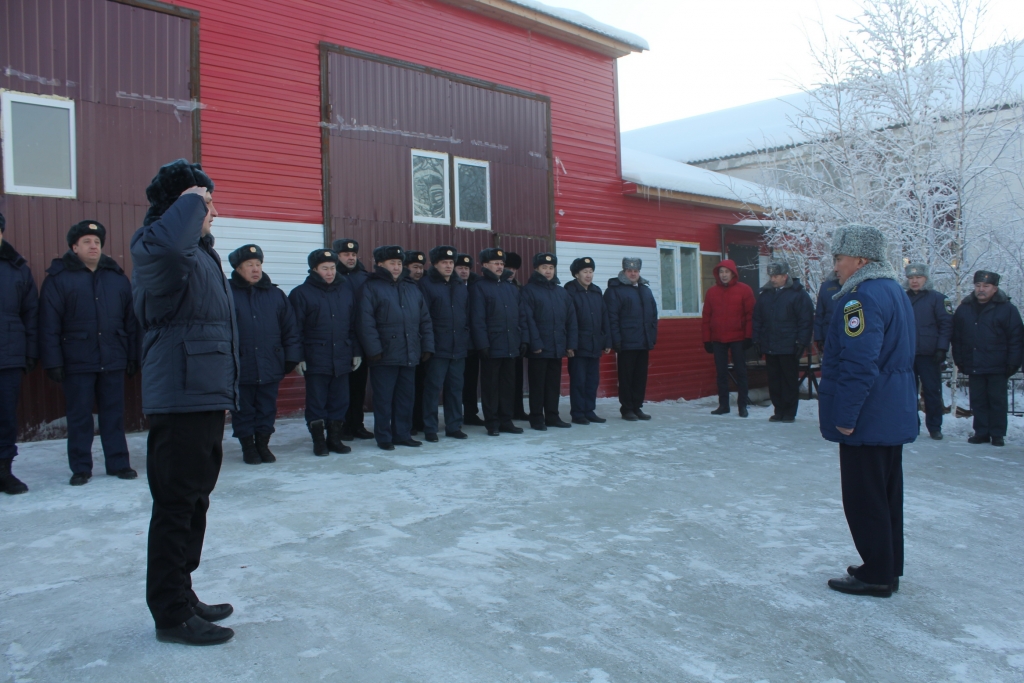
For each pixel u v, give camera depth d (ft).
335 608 9.41
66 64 21.25
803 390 38.37
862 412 10.21
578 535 12.62
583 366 26.25
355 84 27.27
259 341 18.33
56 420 20.76
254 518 13.26
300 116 25.84
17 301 15.31
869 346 10.14
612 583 10.48
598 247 35.81
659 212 38.70
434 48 29.86
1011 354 22.12
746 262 44.01
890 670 8.08
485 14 31.63
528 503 14.61
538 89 33.68
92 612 9.28
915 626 9.28
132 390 22.44
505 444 21.33
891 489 10.60
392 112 28.30
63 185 21.21
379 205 27.71
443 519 13.38
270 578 10.41
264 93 25.03
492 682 7.59
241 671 7.77
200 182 8.85
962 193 29.86
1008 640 8.93
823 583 10.69
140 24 22.59
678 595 10.11
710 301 30.30
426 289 22.11
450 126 30.14
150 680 7.57
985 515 14.38
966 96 31.14
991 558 11.94
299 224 25.63
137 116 22.45
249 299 18.43
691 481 16.80
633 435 23.35
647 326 27.50
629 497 15.24
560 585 10.35
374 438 22.59
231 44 24.39
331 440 19.90
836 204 32.73
